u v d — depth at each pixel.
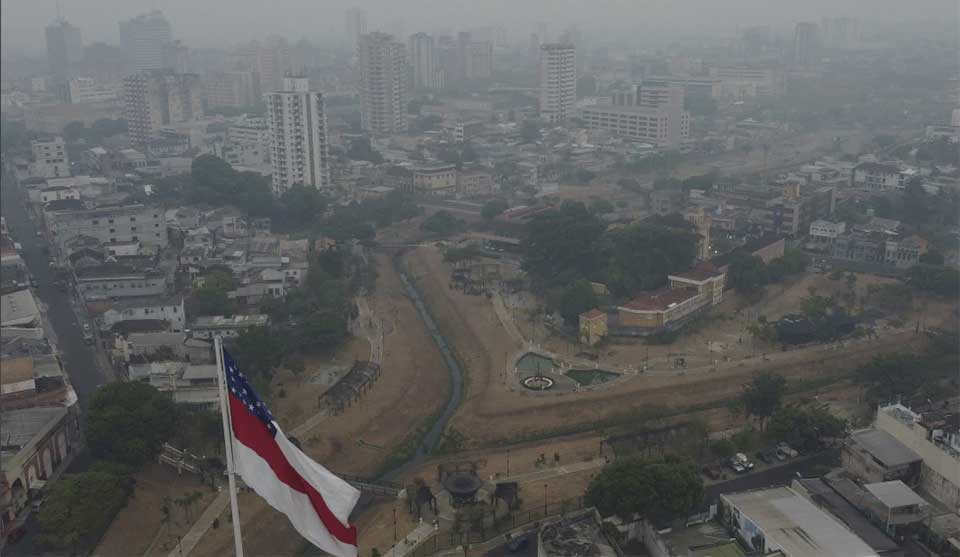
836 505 151.50
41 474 173.25
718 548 139.25
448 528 160.50
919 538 146.75
